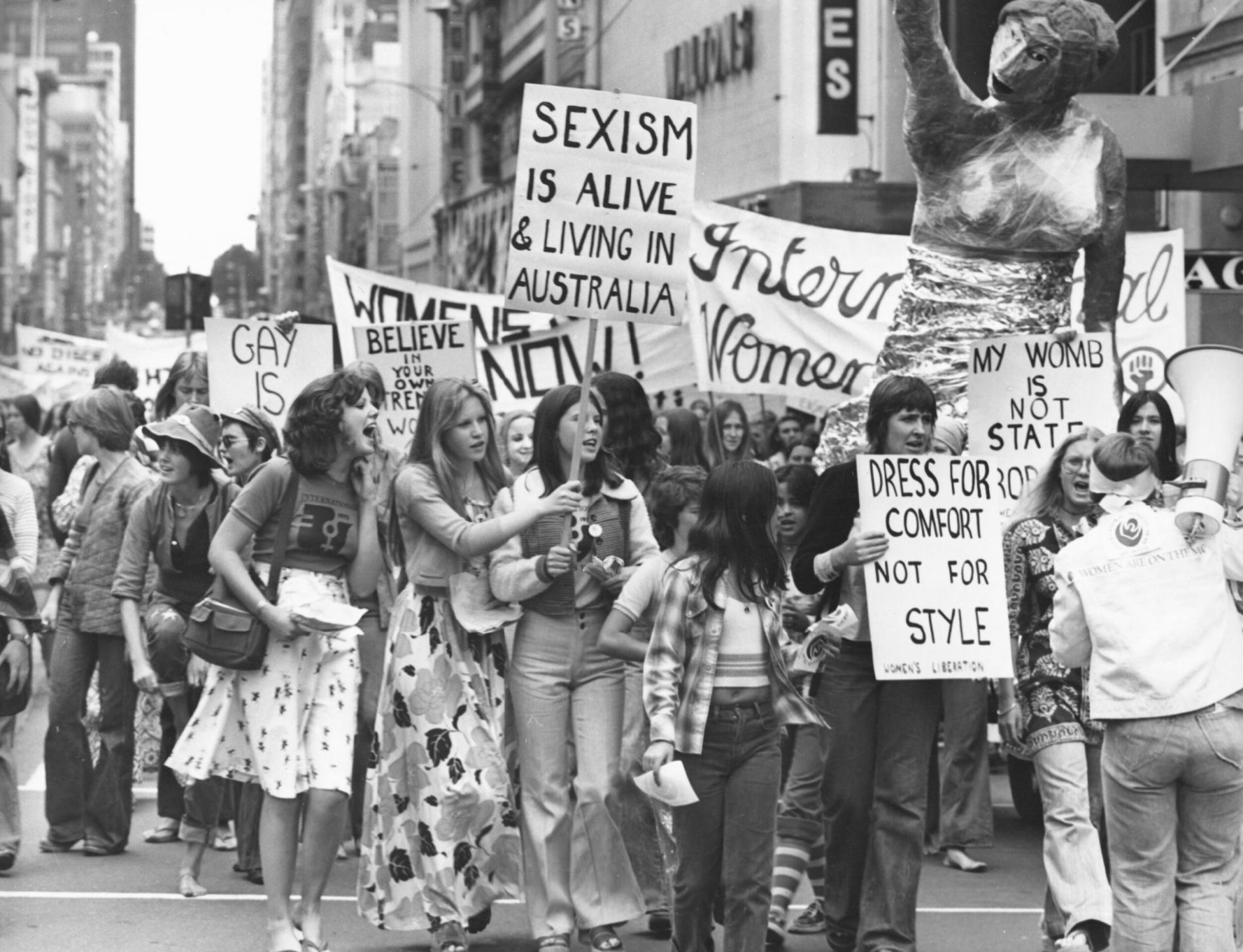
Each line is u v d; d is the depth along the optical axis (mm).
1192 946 6523
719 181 37125
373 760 7895
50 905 8750
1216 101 16594
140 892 9031
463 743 7715
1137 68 22625
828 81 31922
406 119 94062
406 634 7758
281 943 7441
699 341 13328
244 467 9242
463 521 7574
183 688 9469
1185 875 6660
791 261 13281
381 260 104938
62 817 9992
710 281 13328
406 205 94250
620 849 7777
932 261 11281
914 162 11312
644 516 7941
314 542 7488
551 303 7801
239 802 9477
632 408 8617
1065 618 6754
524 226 7789
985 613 7363
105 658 9883
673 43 40250
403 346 11430
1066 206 11062
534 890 7762
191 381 10969
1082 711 7629
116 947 7965
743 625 6832
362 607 9148
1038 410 9727
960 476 7375
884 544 7266
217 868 9672
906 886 7293
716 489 6871
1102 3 22562
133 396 10992
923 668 7277
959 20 21703
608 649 7203
